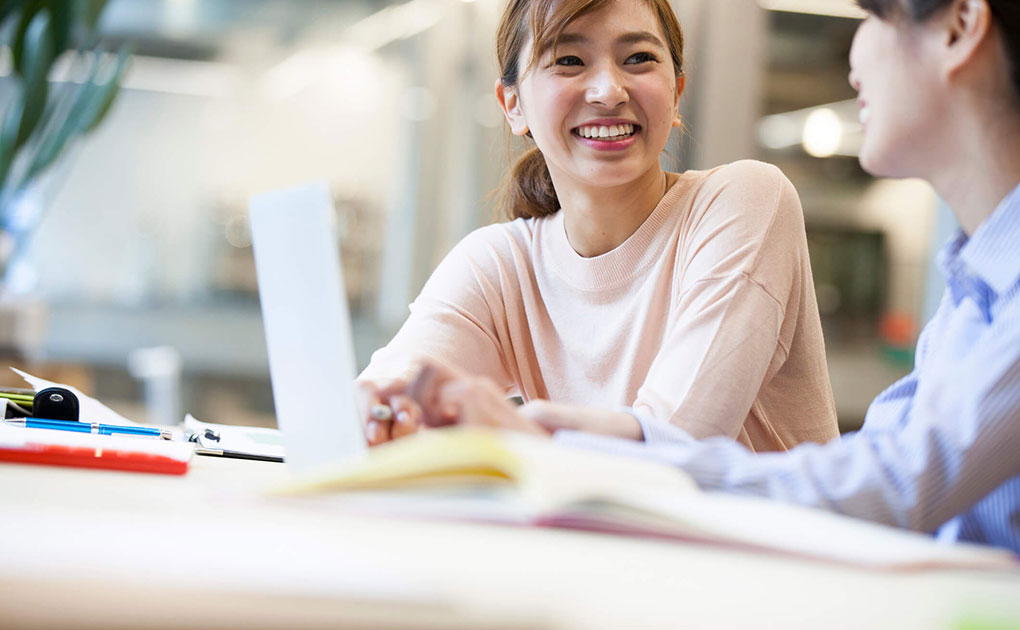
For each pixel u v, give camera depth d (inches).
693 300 56.1
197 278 271.3
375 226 258.7
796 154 174.1
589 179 60.9
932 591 21.5
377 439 46.2
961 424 33.5
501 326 68.7
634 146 60.9
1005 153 37.4
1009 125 37.1
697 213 60.5
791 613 18.4
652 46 61.1
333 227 37.5
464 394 39.2
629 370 62.2
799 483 33.9
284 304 40.3
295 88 267.9
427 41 254.8
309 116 267.0
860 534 26.8
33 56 148.6
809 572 23.3
